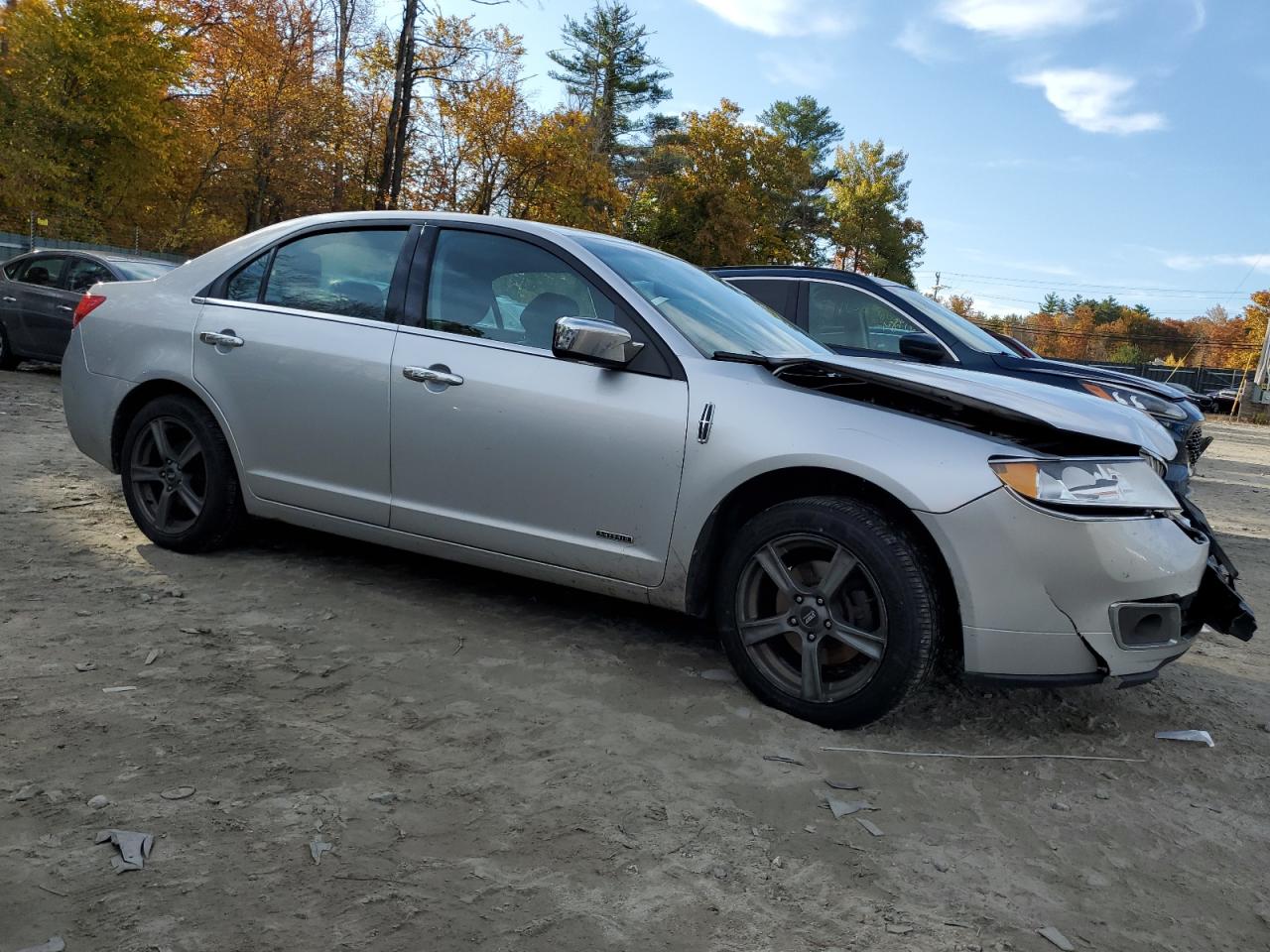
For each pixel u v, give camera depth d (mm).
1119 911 2316
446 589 4309
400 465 3867
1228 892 2459
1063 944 2141
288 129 31766
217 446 4305
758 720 3193
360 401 3924
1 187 26281
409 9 27438
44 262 11555
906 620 2973
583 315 3629
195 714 2871
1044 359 8250
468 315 3832
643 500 3387
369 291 4066
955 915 2217
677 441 3318
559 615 4094
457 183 38625
